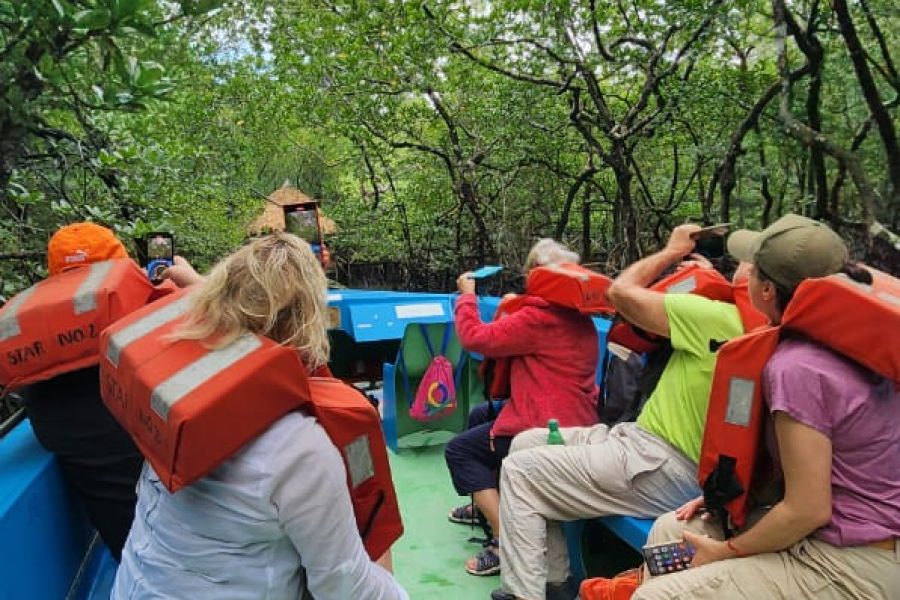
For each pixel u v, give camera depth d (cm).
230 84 1034
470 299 304
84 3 210
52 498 195
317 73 840
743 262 240
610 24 786
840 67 681
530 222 1023
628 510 229
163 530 136
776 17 537
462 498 359
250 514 128
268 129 1103
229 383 124
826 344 157
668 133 756
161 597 133
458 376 407
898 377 148
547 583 244
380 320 491
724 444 177
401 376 413
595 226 1077
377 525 160
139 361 138
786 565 162
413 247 1100
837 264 171
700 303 223
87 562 227
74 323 194
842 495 158
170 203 443
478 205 940
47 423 201
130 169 342
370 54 761
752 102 698
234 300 143
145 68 230
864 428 155
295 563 136
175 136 859
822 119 734
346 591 135
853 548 157
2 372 193
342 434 147
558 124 802
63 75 222
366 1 720
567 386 283
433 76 782
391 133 912
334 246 1130
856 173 501
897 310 148
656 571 187
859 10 639
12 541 161
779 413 158
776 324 178
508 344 283
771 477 184
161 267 315
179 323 148
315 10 873
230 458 129
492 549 294
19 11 197
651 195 907
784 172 823
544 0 628
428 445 422
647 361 271
